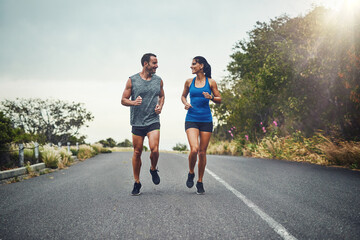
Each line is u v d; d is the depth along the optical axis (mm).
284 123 14508
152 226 2980
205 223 3029
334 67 9273
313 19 10164
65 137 34594
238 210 3502
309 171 6875
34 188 5734
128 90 4566
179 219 3193
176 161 11609
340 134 10164
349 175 6059
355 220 3000
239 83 20500
